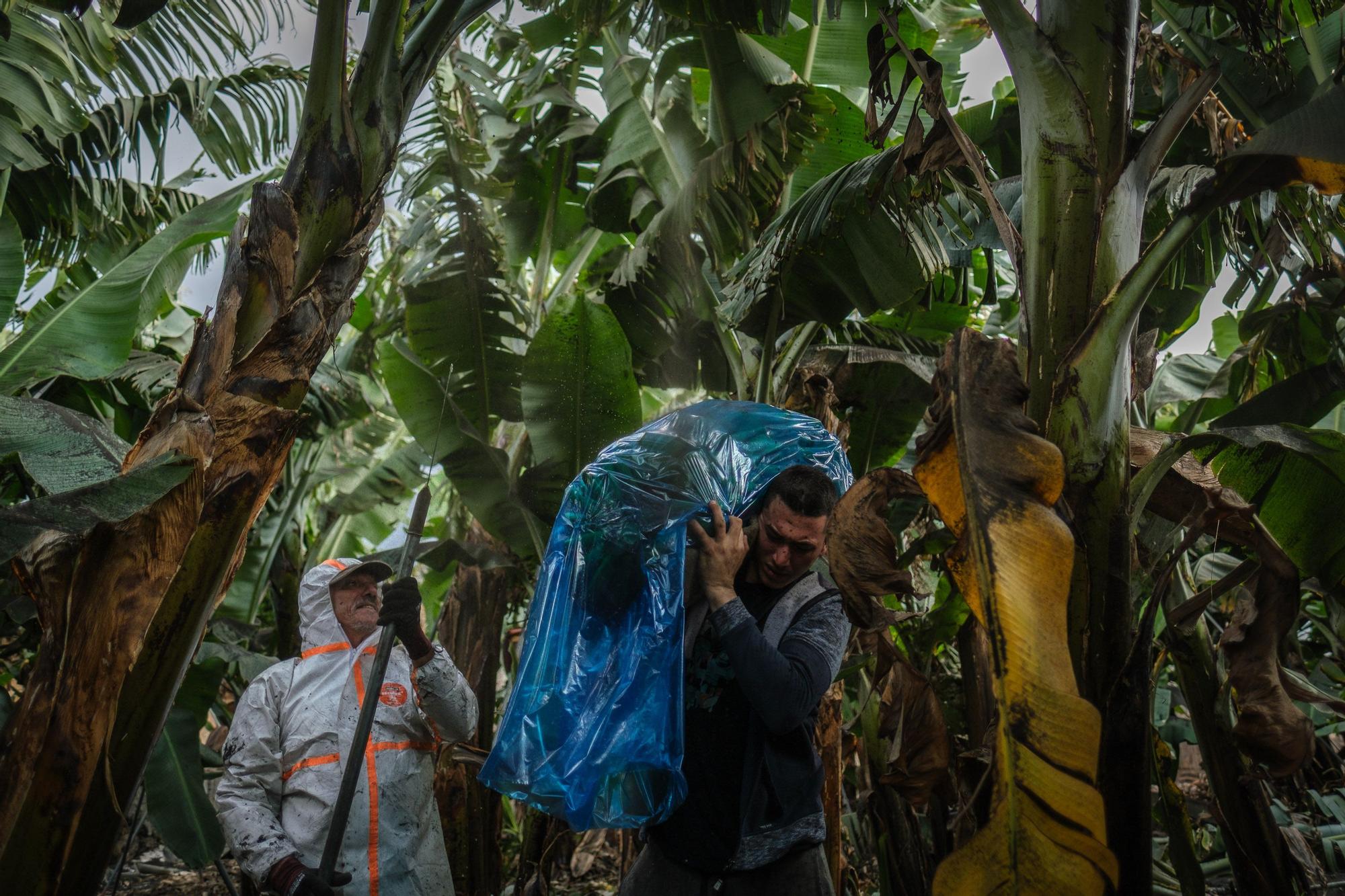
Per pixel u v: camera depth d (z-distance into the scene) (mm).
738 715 2025
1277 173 1544
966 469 1496
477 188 5133
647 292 4250
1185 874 2566
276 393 1990
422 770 2793
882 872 3197
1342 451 2057
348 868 2566
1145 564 2092
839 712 3014
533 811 3674
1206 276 3172
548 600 2150
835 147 4125
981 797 1557
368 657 2816
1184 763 7367
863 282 3303
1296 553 2418
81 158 4586
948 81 5359
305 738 2668
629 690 1999
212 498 1922
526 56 5363
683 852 1983
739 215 3898
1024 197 1782
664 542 2074
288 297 2035
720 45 3873
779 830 1957
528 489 4160
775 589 2127
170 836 3496
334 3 2035
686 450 2191
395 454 6609
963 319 4398
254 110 5105
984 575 1421
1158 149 1745
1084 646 1618
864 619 1708
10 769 1746
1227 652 1861
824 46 4219
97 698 1766
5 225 3805
